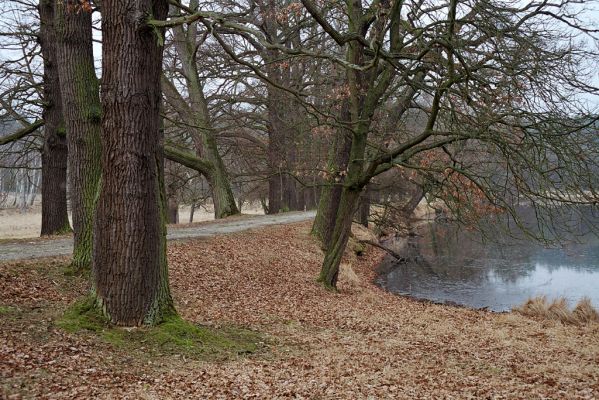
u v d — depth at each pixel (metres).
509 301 17.22
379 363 8.50
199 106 26.20
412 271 23.17
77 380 6.35
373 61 9.41
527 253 27.09
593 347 10.10
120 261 8.20
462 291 19.00
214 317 10.69
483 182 12.24
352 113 14.45
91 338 7.66
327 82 18.55
